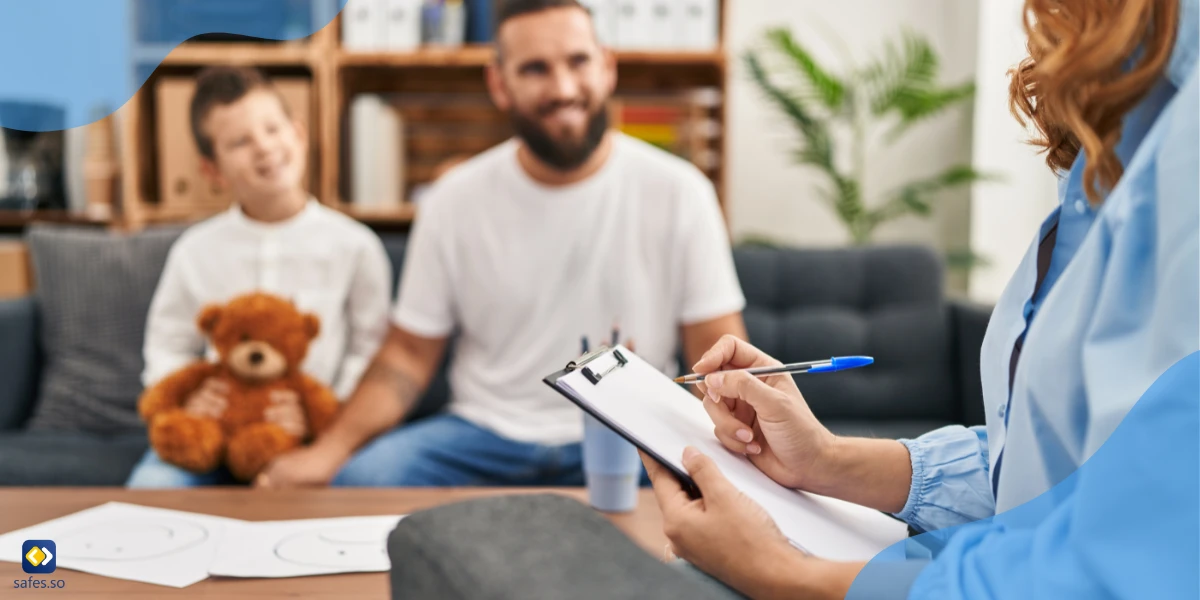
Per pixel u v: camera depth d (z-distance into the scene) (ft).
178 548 2.56
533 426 5.10
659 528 2.89
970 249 9.78
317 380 5.24
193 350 5.57
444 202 5.42
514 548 1.25
